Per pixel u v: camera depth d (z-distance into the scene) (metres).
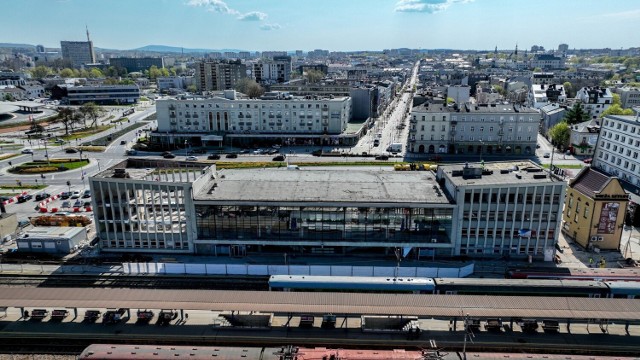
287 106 199.25
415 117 179.38
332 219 88.88
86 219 107.50
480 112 175.88
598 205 91.69
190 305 64.25
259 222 89.81
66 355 62.03
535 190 86.25
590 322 68.44
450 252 90.56
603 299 66.12
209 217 89.94
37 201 127.69
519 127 175.88
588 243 94.31
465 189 86.19
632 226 108.38
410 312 62.56
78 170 159.25
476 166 94.88
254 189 94.50
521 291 71.25
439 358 54.16
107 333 65.94
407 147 191.75
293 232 90.38
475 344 63.38
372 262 88.25
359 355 55.09
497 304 64.88
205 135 197.00
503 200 87.31
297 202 87.44
